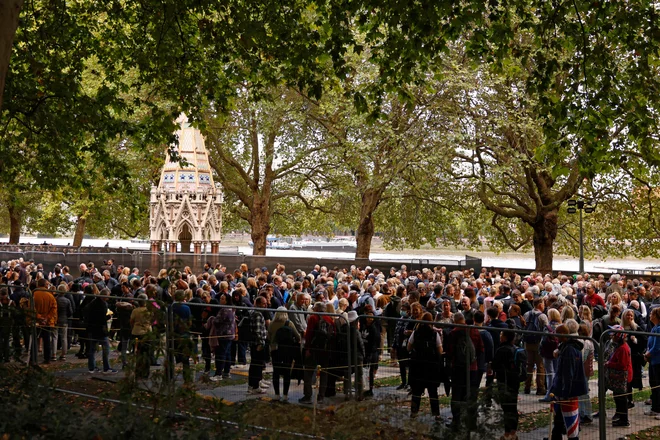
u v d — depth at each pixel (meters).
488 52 14.98
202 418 8.16
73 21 17.83
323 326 11.55
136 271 25.62
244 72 17.25
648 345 12.15
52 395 8.31
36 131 17.72
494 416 9.14
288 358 11.75
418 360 10.53
